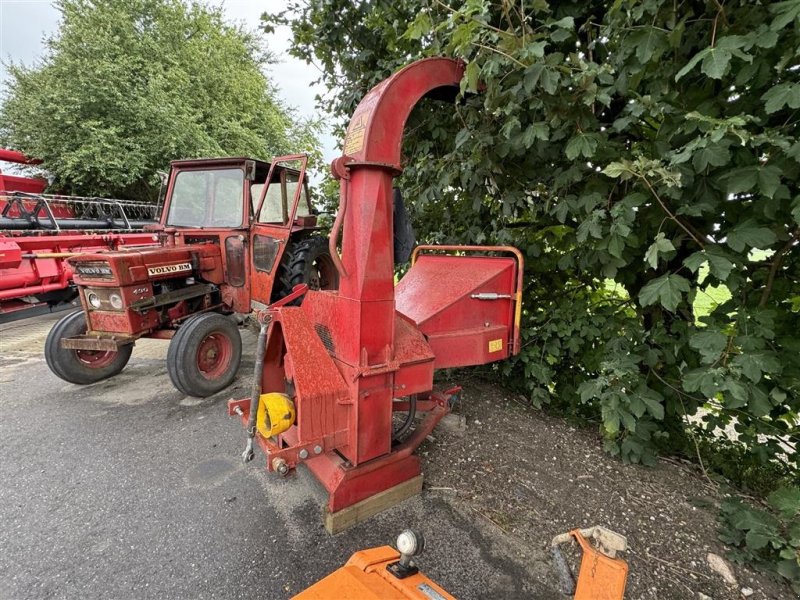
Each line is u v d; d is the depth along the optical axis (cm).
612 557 98
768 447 220
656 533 187
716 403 231
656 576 164
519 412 307
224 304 430
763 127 151
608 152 193
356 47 342
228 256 416
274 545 181
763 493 231
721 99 161
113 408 326
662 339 227
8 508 207
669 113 169
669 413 253
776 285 191
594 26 205
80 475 235
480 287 236
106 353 390
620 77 172
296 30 355
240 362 396
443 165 281
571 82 164
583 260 237
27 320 657
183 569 169
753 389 170
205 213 425
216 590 159
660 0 147
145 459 252
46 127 1070
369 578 106
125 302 332
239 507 206
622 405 226
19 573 168
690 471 244
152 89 1100
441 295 235
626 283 246
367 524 192
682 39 159
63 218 696
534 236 301
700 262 158
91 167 1054
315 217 494
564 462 243
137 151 1081
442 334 220
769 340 183
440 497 211
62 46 1112
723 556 175
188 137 1166
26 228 575
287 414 171
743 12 144
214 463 247
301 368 176
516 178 254
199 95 1281
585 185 218
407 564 107
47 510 206
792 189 166
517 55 165
